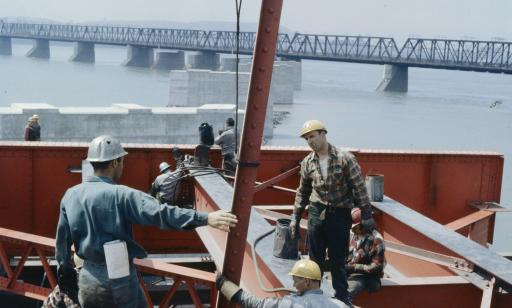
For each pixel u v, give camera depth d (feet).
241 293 14.94
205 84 187.42
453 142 141.90
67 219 13.33
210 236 24.52
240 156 14.90
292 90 251.39
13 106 88.22
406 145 133.08
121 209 12.78
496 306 19.65
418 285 20.92
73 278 14.57
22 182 31.68
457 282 21.02
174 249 33.19
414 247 24.36
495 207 35.37
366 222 18.38
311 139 18.15
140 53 649.20
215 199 24.09
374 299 20.99
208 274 22.66
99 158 13.12
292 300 13.93
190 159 31.24
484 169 35.88
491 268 20.11
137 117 92.48
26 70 451.53
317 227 18.66
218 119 98.17
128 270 12.82
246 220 15.19
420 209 35.50
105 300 12.93
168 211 12.55
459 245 22.57
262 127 14.75
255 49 14.33
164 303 22.74
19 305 32.32
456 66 384.88
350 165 18.11
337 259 18.74
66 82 328.29
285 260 17.71
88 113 88.74
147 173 32.73
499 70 368.68
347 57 437.58
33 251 32.71
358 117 198.70
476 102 316.60
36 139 57.26
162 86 326.65
